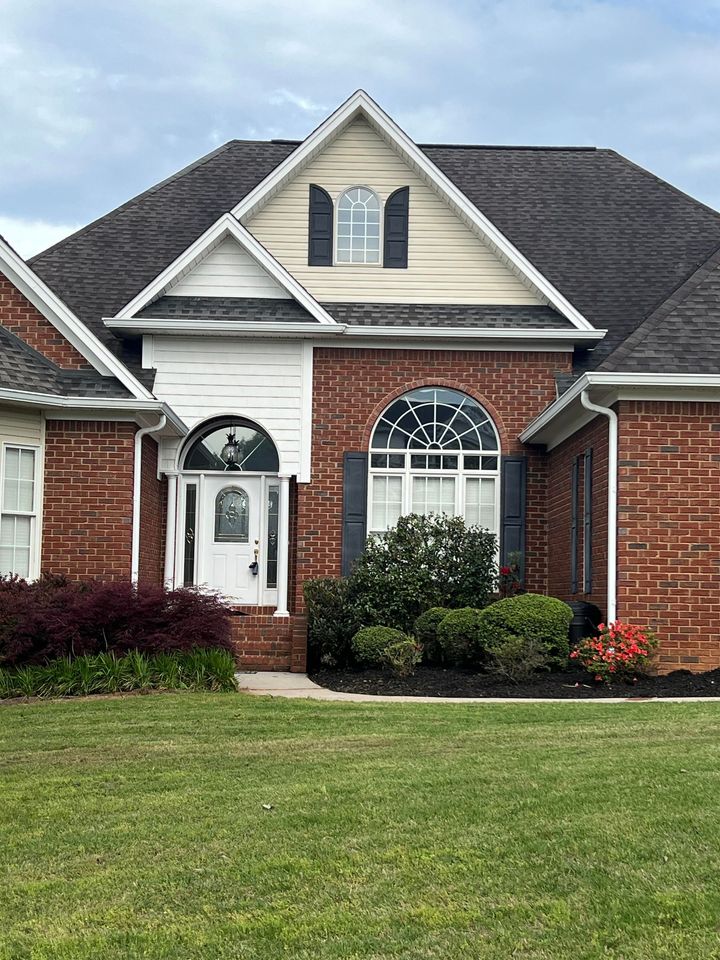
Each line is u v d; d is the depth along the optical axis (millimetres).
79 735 11031
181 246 21234
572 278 20781
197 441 19156
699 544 15289
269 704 12781
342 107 19438
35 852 7305
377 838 7277
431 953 5531
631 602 15266
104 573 16594
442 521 17516
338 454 18875
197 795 8586
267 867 6797
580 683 14578
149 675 13961
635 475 15336
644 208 22406
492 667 15094
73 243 21234
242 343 18953
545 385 19062
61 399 16219
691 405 15406
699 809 7527
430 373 19031
